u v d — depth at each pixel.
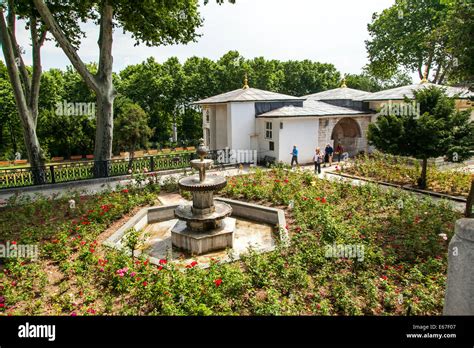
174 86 38.91
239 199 11.79
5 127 37.41
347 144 22.88
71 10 16.70
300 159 19.52
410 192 11.43
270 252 7.02
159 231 9.70
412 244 7.09
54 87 37.31
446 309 3.29
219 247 8.31
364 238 7.55
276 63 45.66
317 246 6.88
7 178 14.05
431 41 11.35
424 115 11.84
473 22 8.18
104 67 16.42
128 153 34.50
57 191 13.97
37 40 15.91
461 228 3.10
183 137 42.97
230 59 41.69
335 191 11.41
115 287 5.80
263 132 19.84
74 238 8.09
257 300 5.26
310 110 19.80
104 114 16.67
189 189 8.02
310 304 5.21
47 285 6.06
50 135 34.38
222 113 21.66
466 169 15.37
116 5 14.91
